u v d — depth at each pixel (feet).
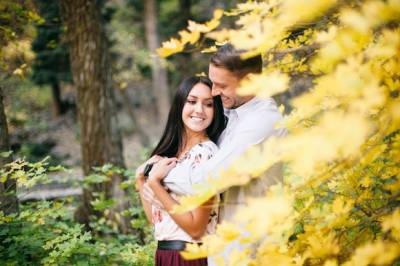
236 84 5.64
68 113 53.93
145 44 52.37
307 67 6.11
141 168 7.24
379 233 5.28
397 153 4.61
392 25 3.95
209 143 6.70
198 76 7.05
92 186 15.62
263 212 3.71
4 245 10.10
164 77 46.80
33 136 44.27
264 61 6.57
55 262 9.29
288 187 4.49
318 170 4.19
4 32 13.32
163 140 7.25
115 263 10.26
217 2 42.42
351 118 3.39
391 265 4.72
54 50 36.04
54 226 10.53
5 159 10.71
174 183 6.36
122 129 52.13
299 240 4.86
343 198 5.39
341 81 3.51
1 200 10.40
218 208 6.52
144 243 11.81
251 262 4.62
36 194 19.62
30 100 51.70
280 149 3.74
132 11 51.62
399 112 3.63
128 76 51.34
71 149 44.27
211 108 6.86
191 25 3.94
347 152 3.58
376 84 3.55
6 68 14.05
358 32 3.43
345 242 5.17
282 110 6.14
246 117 5.97
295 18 3.60
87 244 9.74
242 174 3.83
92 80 16.65
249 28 3.85
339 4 4.09
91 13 16.48
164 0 53.98
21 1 13.83
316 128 3.47
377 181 6.08
